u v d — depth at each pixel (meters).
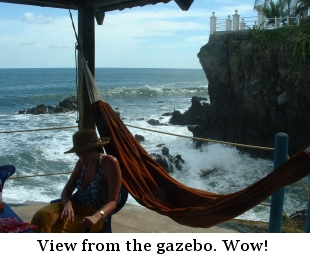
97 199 2.77
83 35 4.28
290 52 14.52
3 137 18.70
